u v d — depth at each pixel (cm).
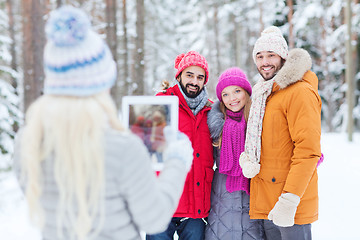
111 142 114
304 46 2042
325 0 1927
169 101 158
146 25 2694
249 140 223
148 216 116
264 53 233
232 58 2567
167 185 125
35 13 803
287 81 207
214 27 2281
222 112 252
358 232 400
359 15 1762
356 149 1102
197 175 239
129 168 114
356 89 1973
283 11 2055
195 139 242
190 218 245
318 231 409
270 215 201
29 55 1016
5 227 422
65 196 111
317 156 197
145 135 154
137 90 1076
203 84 258
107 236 116
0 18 1195
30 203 117
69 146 108
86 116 110
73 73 110
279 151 213
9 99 781
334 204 520
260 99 221
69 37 109
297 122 202
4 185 583
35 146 113
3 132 715
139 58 1088
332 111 2039
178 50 2788
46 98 116
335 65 1997
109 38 1244
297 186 194
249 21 2338
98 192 111
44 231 119
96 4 1609
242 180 233
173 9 2875
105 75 116
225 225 237
